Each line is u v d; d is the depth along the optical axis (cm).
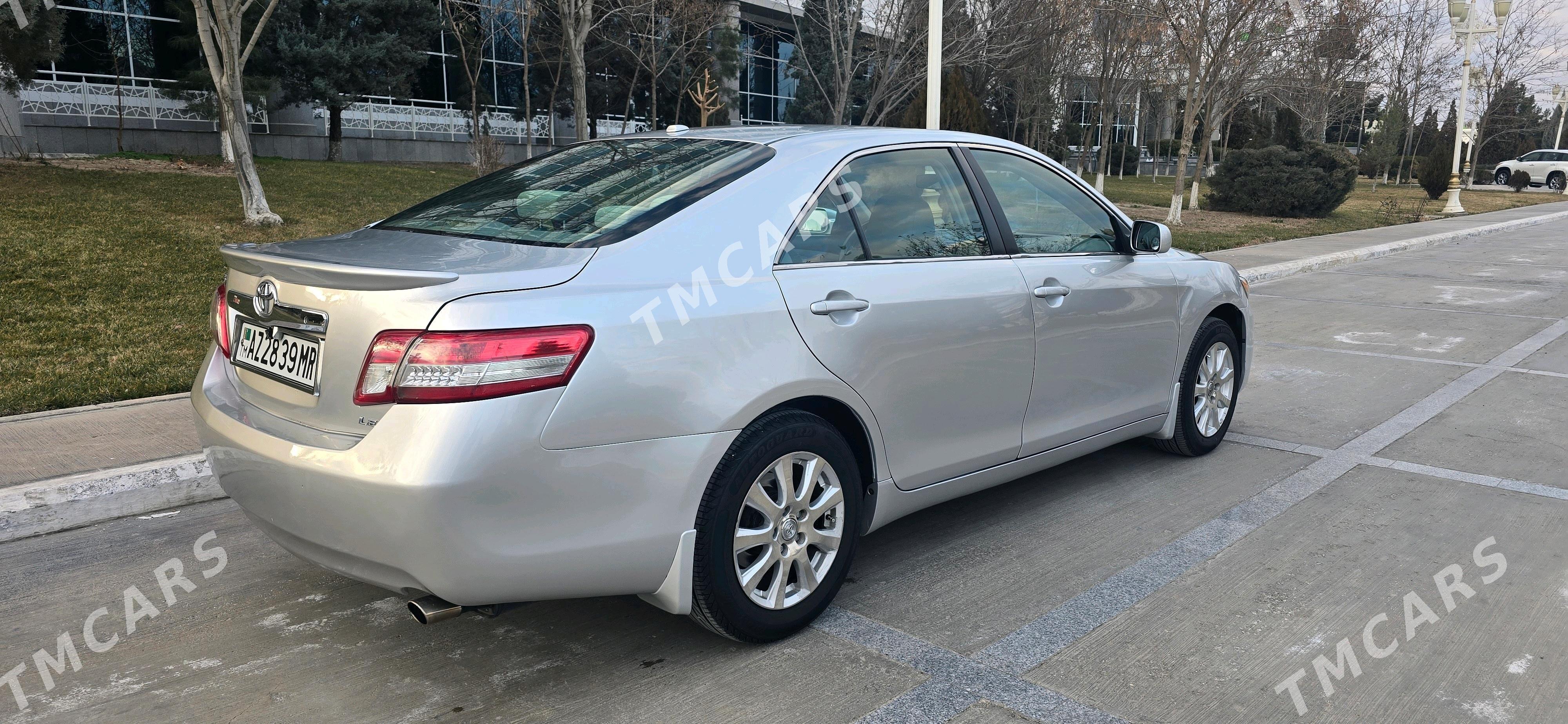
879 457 321
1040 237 387
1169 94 2800
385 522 233
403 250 279
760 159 313
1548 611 323
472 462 230
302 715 265
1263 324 930
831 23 1775
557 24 2817
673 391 260
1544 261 1478
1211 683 279
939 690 276
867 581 351
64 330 700
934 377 331
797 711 265
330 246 294
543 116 3125
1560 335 860
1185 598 335
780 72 3750
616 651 301
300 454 247
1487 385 664
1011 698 271
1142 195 2869
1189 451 489
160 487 425
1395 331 890
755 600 291
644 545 261
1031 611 326
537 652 300
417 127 2817
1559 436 539
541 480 241
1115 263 415
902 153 349
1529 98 5056
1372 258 1524
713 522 274
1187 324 459
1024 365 365
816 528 310
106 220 1132
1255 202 2244
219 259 982
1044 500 435
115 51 2206
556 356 241
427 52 2698
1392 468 481
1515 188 3866
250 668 291
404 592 249
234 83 1194
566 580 252
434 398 232
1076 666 289
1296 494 441
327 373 250
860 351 305
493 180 355
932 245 342
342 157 2597
